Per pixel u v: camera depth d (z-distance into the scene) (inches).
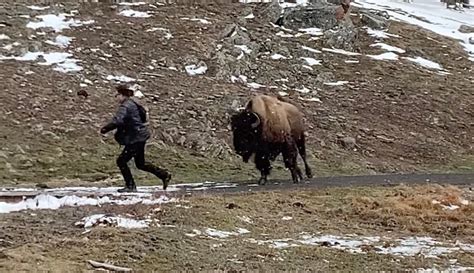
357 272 334.6
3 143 677.9
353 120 925.2
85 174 644.7
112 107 813.2
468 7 1943.9
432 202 502.9
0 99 772.6
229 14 1237.1
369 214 470.3
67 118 764.0
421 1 1948.8
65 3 1135.6
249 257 347.9
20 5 1088.8
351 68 1127.6
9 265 301.9
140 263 323.6
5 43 933.2
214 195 502.3
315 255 362.9
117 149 718.5
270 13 1256.8
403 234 434.3
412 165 829.8
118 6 1160.2
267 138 605.6
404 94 1053.2
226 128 818.2
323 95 1003.3
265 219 442.3
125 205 445.1
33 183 592.4
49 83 840.9
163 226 393.4
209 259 337.7
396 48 1266.0
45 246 339.0
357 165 783.7
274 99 632.4
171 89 890.7
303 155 665.6
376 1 1743.4
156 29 1087.6
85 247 340.2
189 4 1245.1
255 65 1040.2
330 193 534.3
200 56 1016.9
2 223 384.5
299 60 1103.0
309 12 1251.2
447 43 1380.4
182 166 704.4
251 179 668.1
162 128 772.0
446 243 412.2
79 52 949.8
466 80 1188.5
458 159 877.8
